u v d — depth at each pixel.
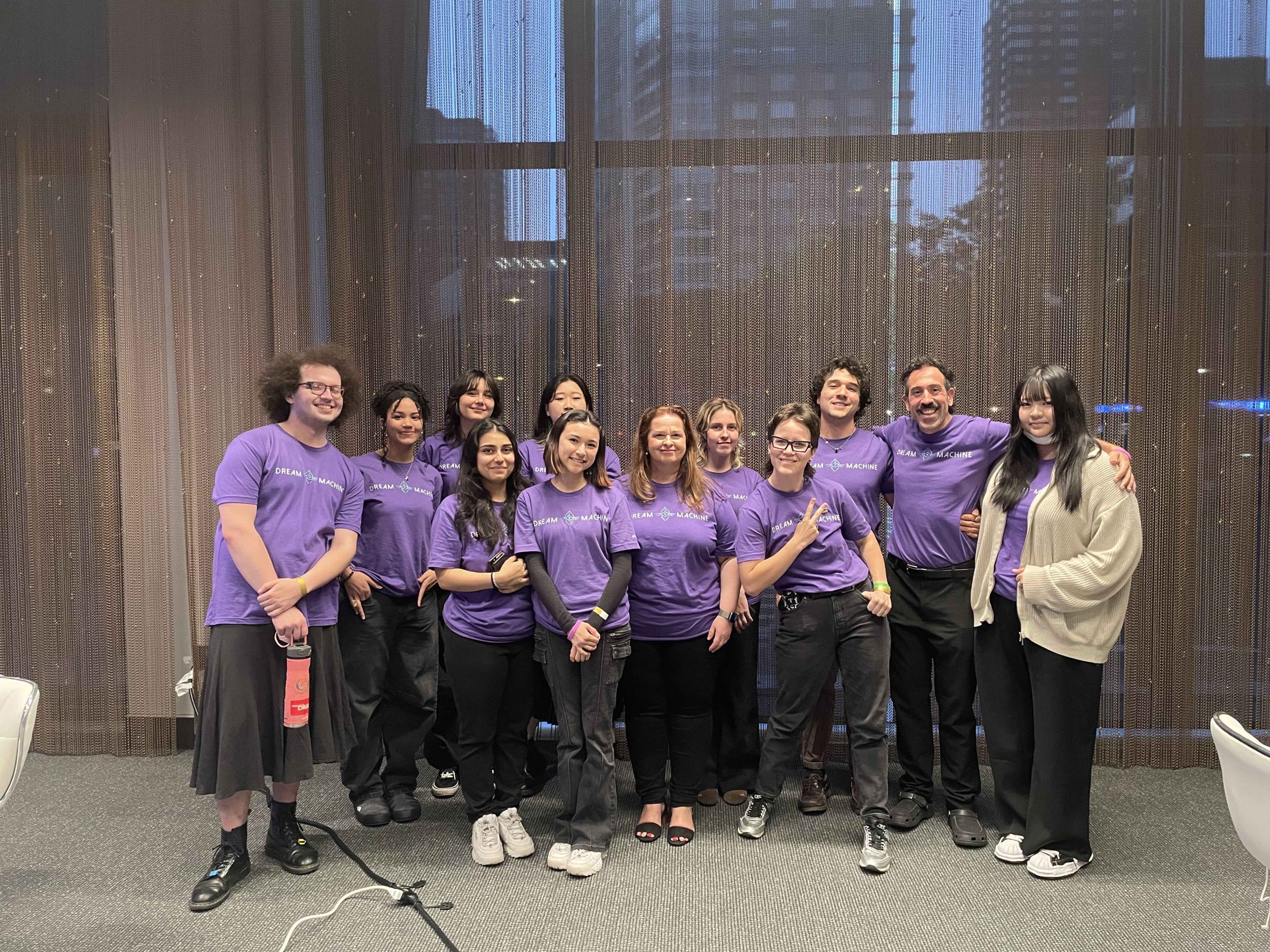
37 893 2.32
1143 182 3.11
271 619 2.26
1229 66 3.09
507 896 2.29
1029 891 2.32
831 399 2.83
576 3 3.23
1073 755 2.38
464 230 3.28
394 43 3.26
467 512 2.53
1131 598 3.20
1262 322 3.11
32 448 3.39
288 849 2.45
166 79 3.29
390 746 2.86
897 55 3.18
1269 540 3.15
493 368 3.30
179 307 3.31
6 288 3.38
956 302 3.19
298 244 3.28
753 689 2.87
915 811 2.74
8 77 3.34
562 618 2.37
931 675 2.80
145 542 3.39
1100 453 2.38
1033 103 3.13
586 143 3.25
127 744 3.42
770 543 2.58
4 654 3.44
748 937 2.10
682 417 2.61
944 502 2.70
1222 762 1.67
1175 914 2.20
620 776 3.19
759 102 3.22
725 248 3.24
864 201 3.20
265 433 2.34
